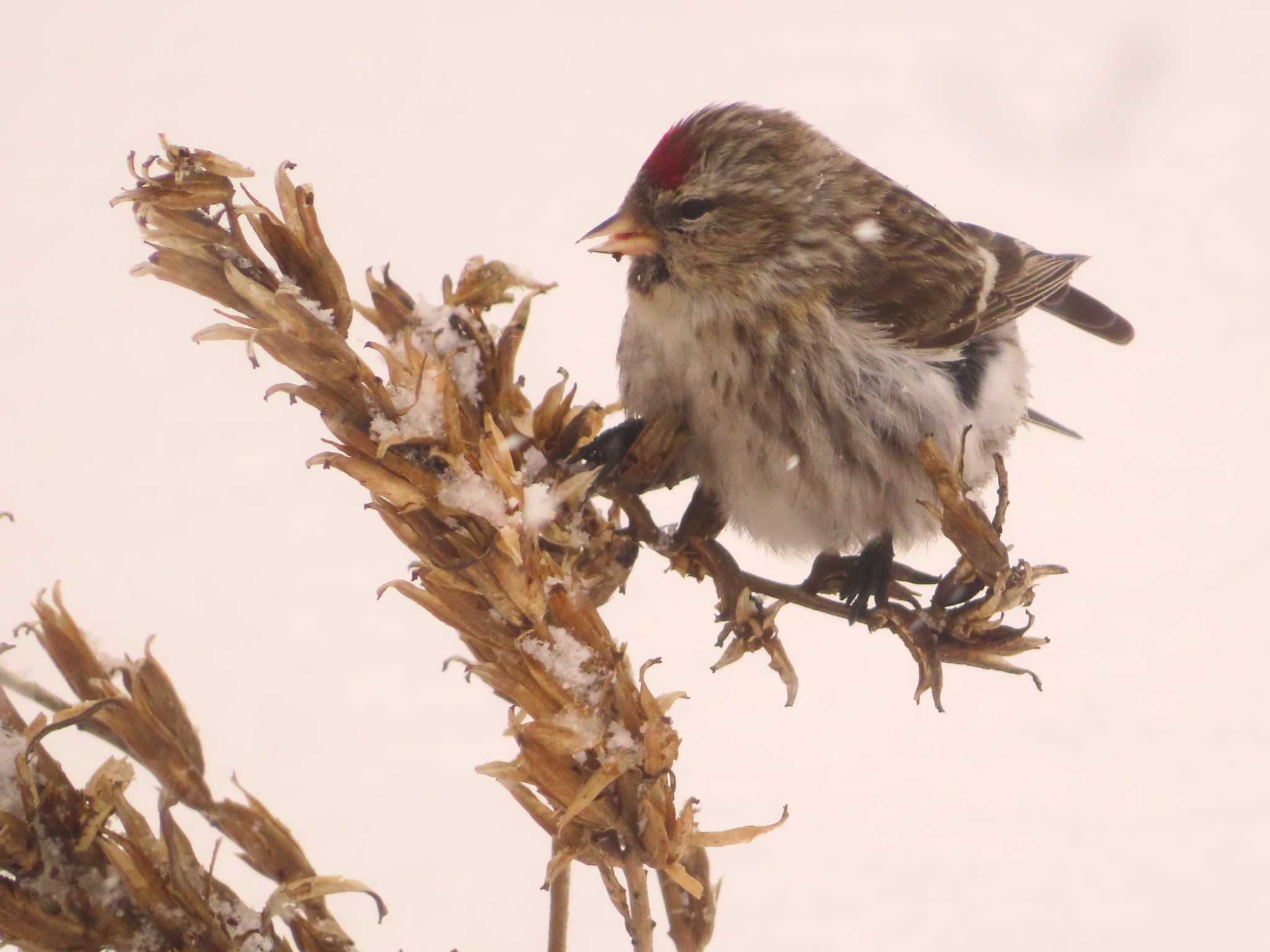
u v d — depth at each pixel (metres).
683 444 3.14
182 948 2.72
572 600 2.92
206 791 2.91
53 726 2.74
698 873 3.04
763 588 3.07
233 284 2.84
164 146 2.86
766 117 3.15
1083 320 3.23
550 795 2.91
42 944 2.67
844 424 3.14
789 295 3.14
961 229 3.19
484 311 3.05
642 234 3.14
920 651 3.06
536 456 3.05
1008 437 3.17
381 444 2.85
